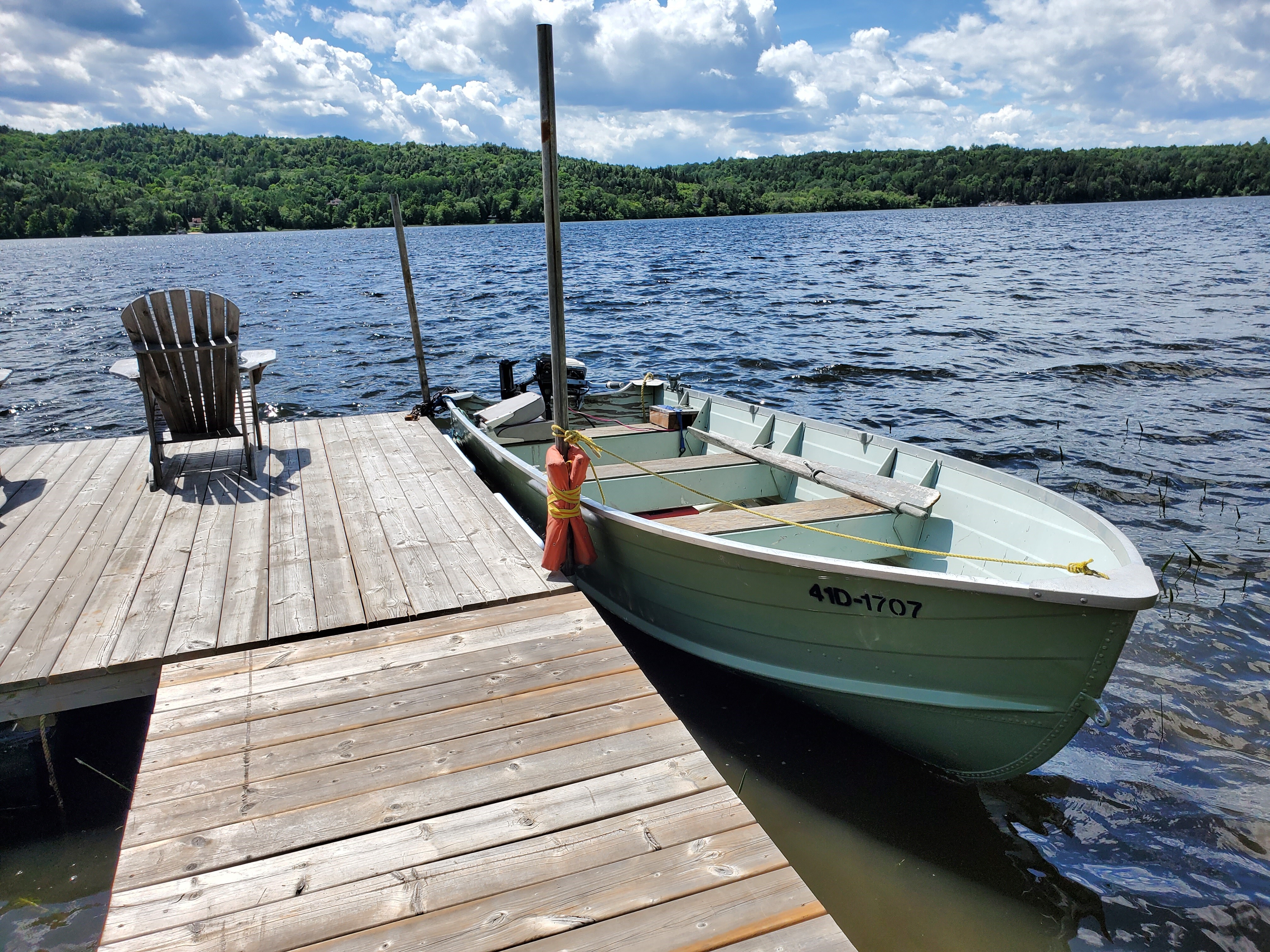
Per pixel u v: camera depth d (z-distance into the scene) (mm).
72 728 4156
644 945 2070
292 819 2514
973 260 33844
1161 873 3387
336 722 3006
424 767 2756
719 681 4738
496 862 2348
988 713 3541
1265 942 3057
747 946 2074
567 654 3484
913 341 15633
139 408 11469
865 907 3178
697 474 5590
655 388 7762
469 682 3268
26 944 2896
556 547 4211
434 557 4484
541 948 2062
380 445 6793
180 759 2795
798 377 12883
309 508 5270
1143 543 6422
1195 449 8672
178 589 4102
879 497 4695
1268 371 12211
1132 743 4195
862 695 3852
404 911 2176
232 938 2090
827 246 45875
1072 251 38031
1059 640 3188
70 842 3449
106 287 31453
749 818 2521
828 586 3635
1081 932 3094
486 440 6000
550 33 3787
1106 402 10734
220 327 5543
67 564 4410
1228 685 4617
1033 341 15109
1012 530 4191
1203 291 21734
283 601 3955
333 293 26734
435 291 27266
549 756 2811
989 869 3389
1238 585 5707
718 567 3998
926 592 3352
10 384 13047
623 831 2465
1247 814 3695
